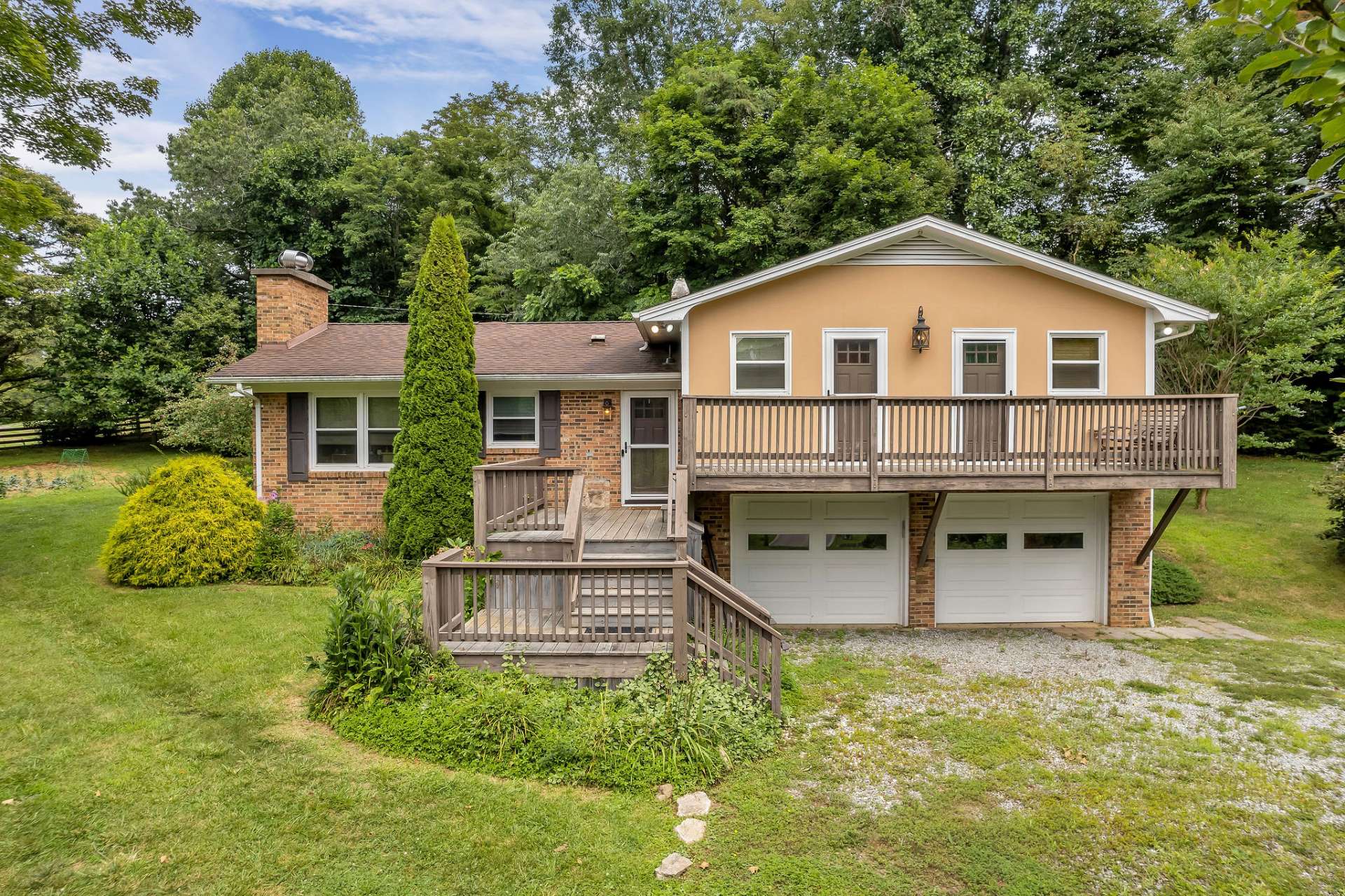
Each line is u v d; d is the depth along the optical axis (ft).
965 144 63.82
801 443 26.94
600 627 21.47
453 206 83.66
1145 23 67.10
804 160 58.13
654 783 15.66
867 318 31.07
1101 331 30.86
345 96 117.29
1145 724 20.27
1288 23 6.19
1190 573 36.32
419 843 13.17
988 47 72.84
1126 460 26.55
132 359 65.98
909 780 16.60
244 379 34.53
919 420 29.04
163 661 21.39
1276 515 44.04
